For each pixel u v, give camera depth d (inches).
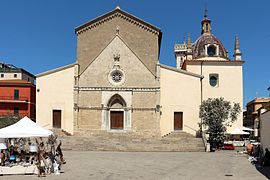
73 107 1838.1
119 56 1876.2
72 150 1576.0
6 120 2277.3
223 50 2615.7
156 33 1892.2
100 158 1202.0
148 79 1860.2
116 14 1904.5
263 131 1251.2
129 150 1579.7
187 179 741.3
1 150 943.7
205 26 2773.1
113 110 1865.2
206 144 1594.5
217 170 892.0
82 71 1867.6
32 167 839.7
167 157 1259.2
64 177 777.6
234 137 2345.0
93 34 1895.9
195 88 1852.9
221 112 1797.5
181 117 1844.2
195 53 2650.1
